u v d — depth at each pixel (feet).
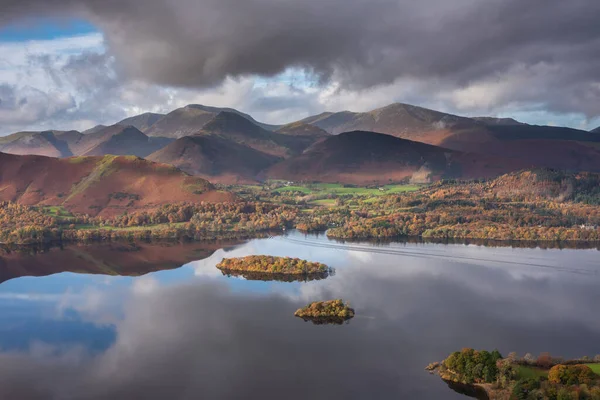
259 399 546.26
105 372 617.62
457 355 579.07
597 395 457.68
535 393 481.87
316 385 570.87
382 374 592.60
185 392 562.66
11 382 599.16
